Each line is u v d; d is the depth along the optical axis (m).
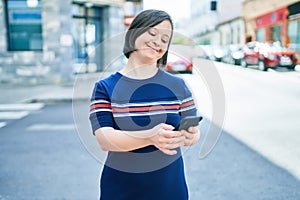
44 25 11.87
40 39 12.10
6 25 11.90
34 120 6.25
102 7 12.91
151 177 1.29
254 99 7.70
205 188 3.21
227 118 5.98
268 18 17.70
